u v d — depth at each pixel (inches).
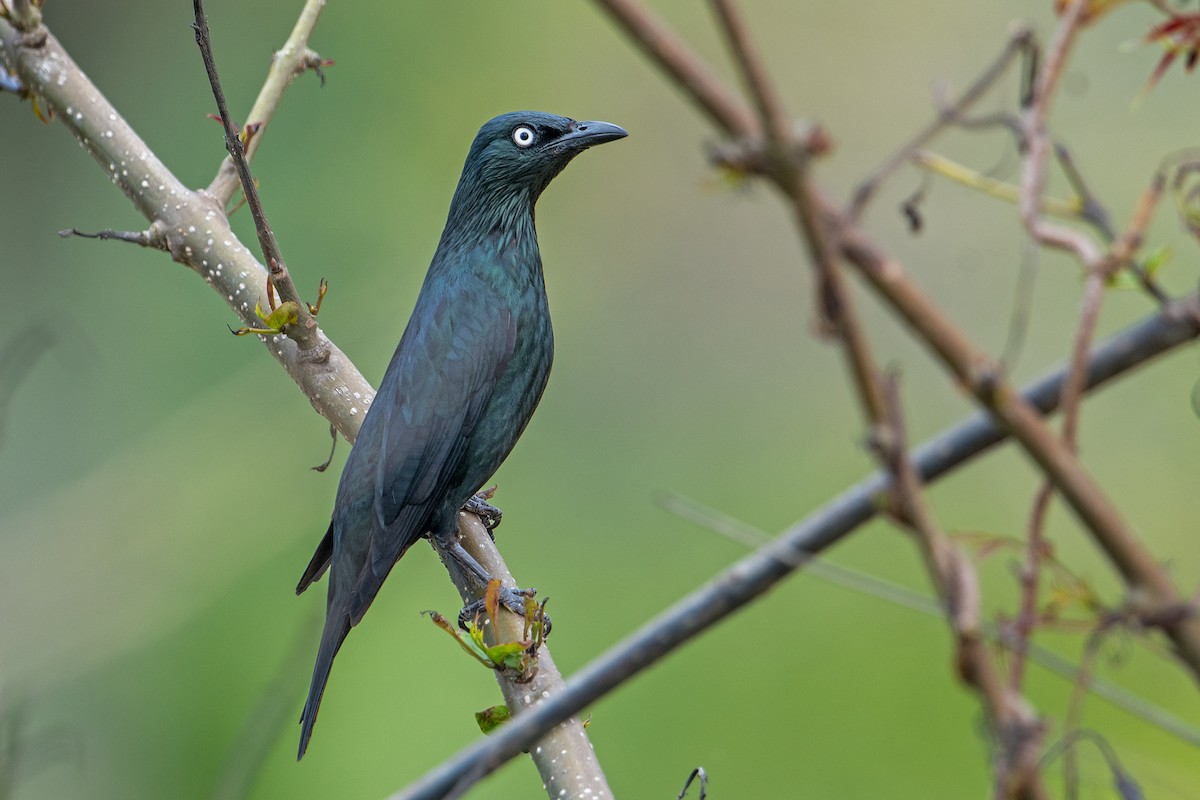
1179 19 116.6
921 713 530.9
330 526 283.6
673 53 78.1
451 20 695.1
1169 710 470.9
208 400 606.5
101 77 692.7
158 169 268.5
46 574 577.0
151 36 689.0
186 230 265.0
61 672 554.6
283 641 553.6
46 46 273.6
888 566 568.7
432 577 567.5
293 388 600.7
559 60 718.5
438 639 554.9
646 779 531.2
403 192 663.8
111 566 575.2
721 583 100.9
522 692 199.5
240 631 557.9
